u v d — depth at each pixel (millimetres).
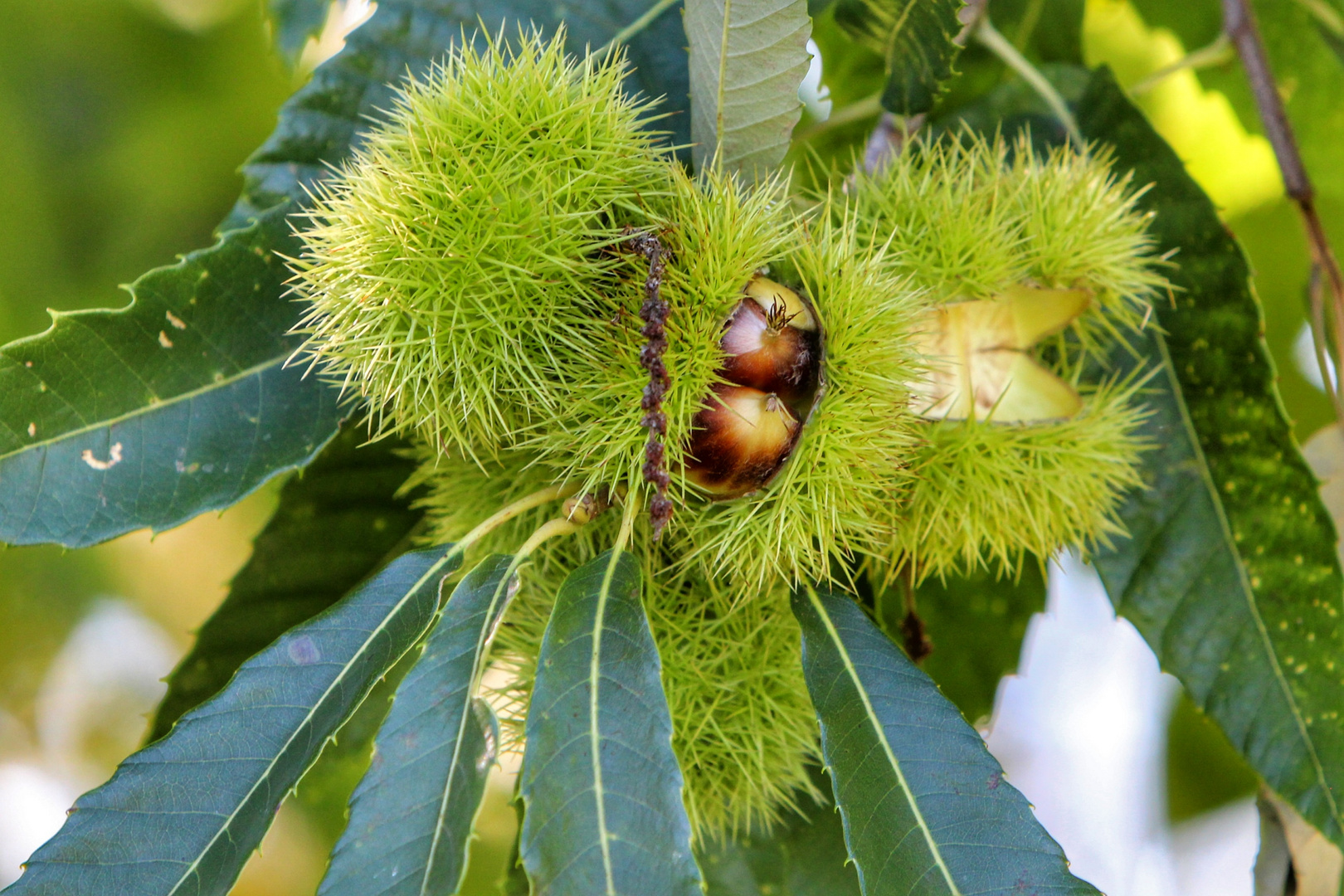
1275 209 946
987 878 664
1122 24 968
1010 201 728
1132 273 739
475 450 700
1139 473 767
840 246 689
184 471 700
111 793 663
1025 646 804
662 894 642
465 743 659
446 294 663
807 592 696
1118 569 766
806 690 703
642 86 733
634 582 671
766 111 700
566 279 666
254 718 671
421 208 663
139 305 699
